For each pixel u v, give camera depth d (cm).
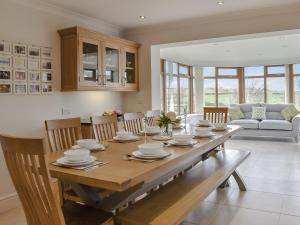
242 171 438
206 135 285
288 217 272
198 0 363
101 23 459
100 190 220
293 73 988
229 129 347
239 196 329
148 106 504
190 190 226
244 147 643
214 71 1036
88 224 169
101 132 307
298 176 409
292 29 394
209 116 452
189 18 441
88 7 385
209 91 1035
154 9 397
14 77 330
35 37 356
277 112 834
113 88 447
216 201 314
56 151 232
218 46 733
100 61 419
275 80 1021
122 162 190
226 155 352
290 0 367
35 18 356
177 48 746
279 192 342
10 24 326
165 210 190
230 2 371
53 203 144
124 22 461
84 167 177
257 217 273
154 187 277
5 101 321
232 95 1048
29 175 146
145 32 500
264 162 496
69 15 403
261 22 413
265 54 905
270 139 764
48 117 375
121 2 367
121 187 149
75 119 281
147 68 503
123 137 274
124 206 237
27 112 346
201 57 932
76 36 378
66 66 389
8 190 324
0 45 315
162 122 303
